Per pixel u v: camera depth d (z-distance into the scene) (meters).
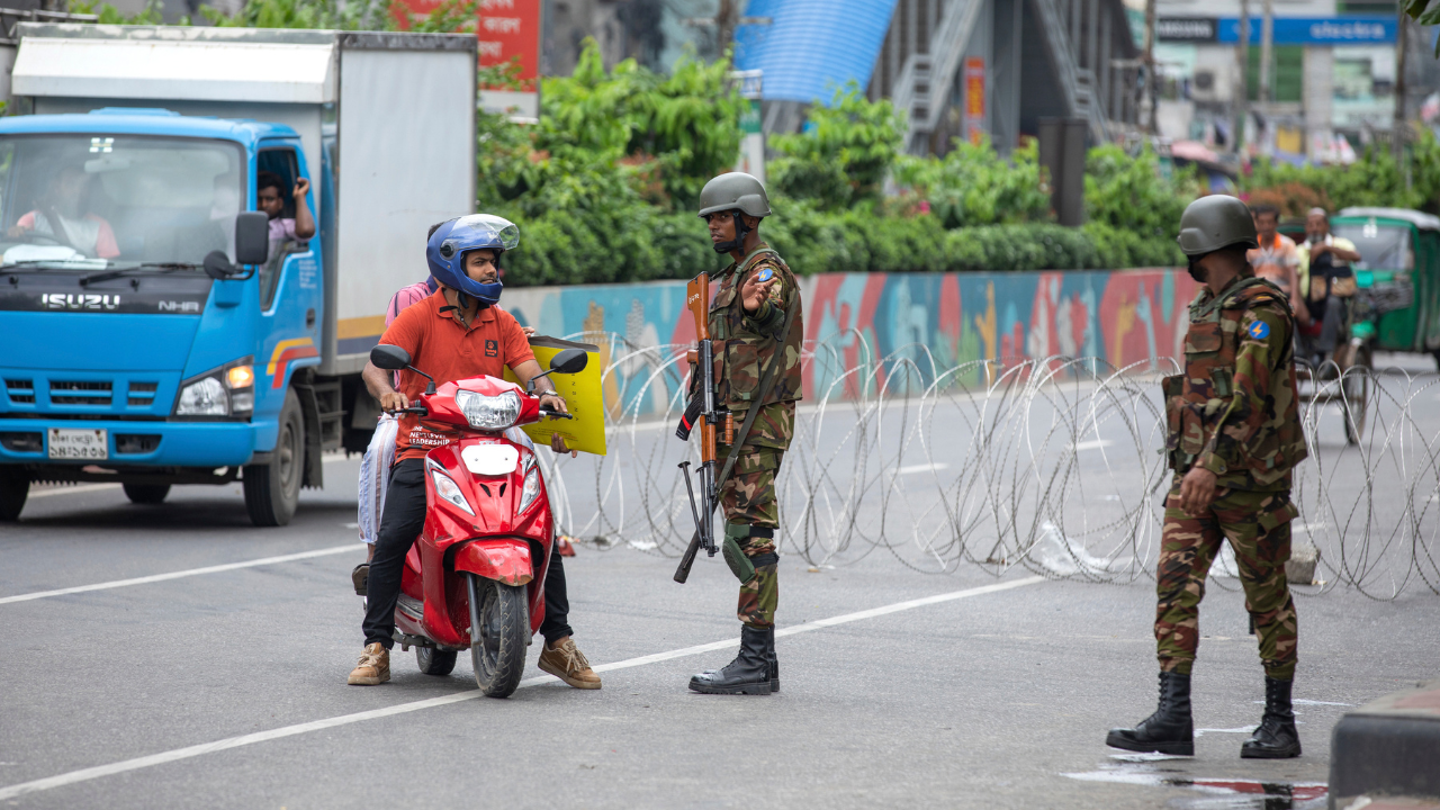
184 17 45.50
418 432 15.69
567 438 16.89
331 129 29.48
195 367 25.84
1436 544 28.16
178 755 13.41
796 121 98.69
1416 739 10.52
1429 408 54.47
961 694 16.58
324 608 20.52
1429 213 109.62
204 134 27.02
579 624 20.00
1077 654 18.86
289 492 28.09
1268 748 13.95
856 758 13.78
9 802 12.01
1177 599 13.98
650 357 26.16
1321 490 24.55
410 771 13.05
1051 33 117.62
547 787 12.66
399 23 47.59
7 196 26.73
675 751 13.89
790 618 20.95
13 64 31.09
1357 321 46.91
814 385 55.28
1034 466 25.05
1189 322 13.96
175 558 23.98
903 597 22.64
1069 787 12.95
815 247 56.94
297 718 14.80
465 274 15.91
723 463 16.22
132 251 26.36
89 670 16.64
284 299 27.28
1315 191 104.06
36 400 25.83
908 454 41.56
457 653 17.50
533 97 50.56
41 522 27.67
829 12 100.38
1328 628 20.84
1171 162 105.00
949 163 75.12
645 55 114.19
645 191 54.41
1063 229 74.69
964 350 65.12
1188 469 13.88
